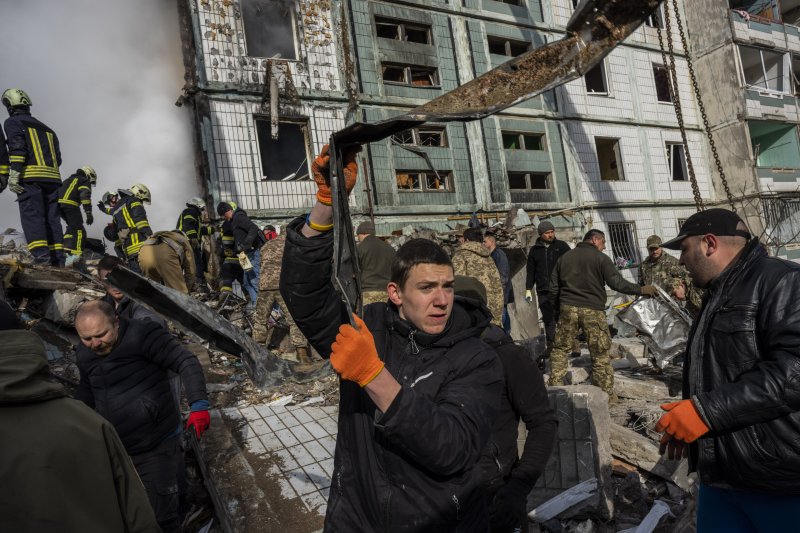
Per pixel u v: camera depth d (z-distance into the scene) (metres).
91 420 1.20
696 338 1.80
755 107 17.20
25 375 1.11
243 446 3.51
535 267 7.61
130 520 1.23
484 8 13.85
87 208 6.82
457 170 12.89
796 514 1.52
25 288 5.59
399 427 1.06
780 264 1.63
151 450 2.63
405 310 1.42
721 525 1.76
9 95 6.23
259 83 10.57
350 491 1.41
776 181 17.39
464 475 1.30
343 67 11.65
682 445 1.78
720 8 17.27
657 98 16.89
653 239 6.09
